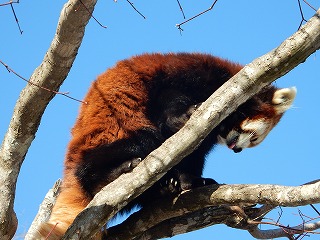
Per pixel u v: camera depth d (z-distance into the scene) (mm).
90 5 6020
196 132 7250
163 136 10656
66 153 10328
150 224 9039
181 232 9109
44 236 8453
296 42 6832
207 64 11617
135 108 10406
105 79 10680
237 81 7230
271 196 7434
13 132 6742
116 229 9195
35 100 6566
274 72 7031
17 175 6871
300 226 8352
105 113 10148
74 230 7320
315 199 6801
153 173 7367
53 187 9477
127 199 7445
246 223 8906
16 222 6922
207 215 9031
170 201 8953
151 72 11023
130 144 9938
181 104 10672
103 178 9680
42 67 6500
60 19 6184
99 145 9914
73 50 6344
